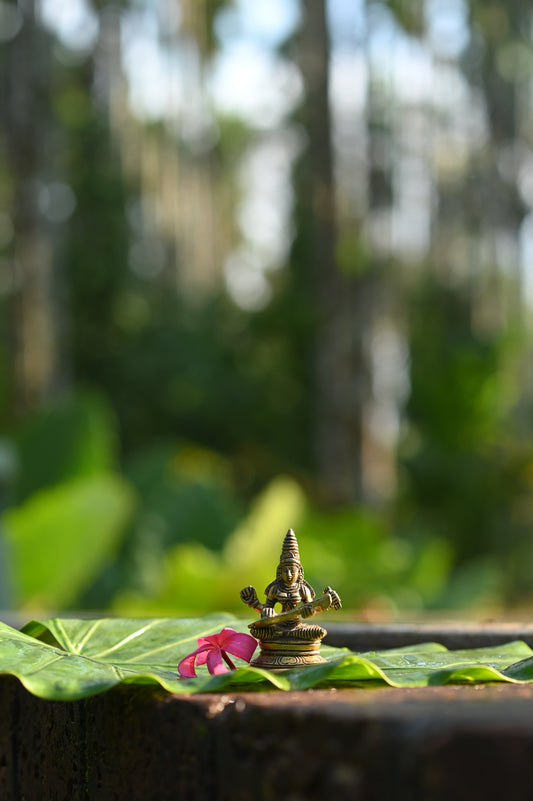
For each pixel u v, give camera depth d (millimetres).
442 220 21500
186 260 27812
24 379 13625
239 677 1126
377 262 14812
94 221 21891
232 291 23047
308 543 10766
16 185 13844
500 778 747
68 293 20984
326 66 14750
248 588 1322
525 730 759
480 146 21781
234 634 1255
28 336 13680
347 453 14359
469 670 1163
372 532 11633
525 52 19297
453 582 11961
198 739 1070
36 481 9203
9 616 2715
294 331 20109
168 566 9508
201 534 11086
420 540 13789
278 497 10328
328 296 14648
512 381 18250
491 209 21875
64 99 19078
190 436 21156
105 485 7730
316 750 904
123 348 21516
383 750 824
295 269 20312
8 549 6363
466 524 16484
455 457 16672
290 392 21016
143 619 1558
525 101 21578
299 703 992
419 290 20203
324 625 1963
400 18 16062
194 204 28938
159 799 1134
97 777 1277
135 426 21094
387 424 14742
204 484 11547
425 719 816
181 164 28188
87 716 1311
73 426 9359
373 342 14633
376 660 1398
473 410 16953
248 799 993
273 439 20828
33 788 1487
